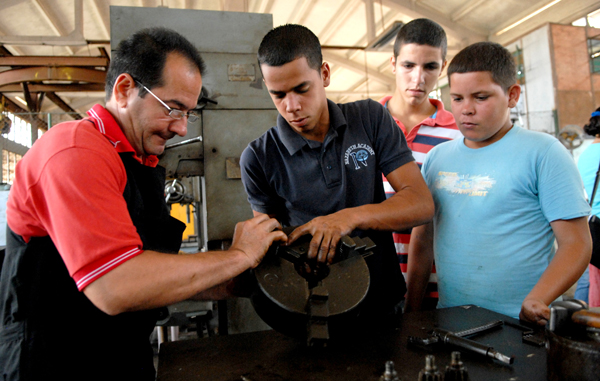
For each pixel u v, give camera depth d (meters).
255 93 2.33
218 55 2.29
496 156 1.33
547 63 6.50
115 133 1.01
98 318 0.95
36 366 0.91
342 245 1.03
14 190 0.92
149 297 0.83
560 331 0.70
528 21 7.09
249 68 2.32
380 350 0.88
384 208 1.11
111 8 2.17
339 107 1.30
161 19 2.22
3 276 0.95
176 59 1.03
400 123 1.85
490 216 1.30
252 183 1.35
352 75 10.15
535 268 1.25
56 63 5.20
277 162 1.30
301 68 1.11
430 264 1.51
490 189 1.31
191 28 2.26
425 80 1.75
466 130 1.34
